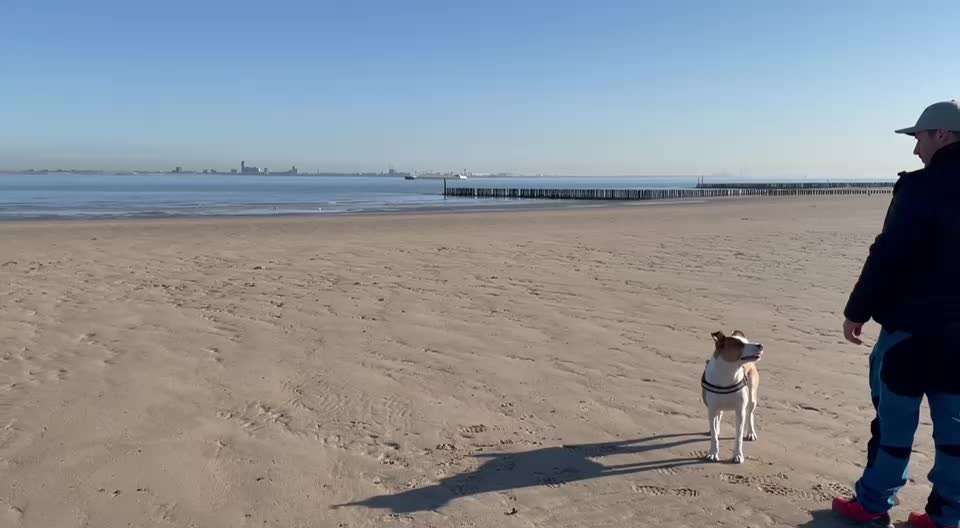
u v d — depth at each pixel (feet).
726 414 17.60
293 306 30.09
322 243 55.72
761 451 15.40
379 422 17.10
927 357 10.91
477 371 21.11
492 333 25.64
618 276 38.81
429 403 18.39
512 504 13.05
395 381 20.16
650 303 31.17
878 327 26.61
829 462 14.79
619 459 15.03
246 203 163.43
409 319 27.78
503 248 52.49
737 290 34.45
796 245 55.36
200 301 30.91
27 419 16.90
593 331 25.93
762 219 91.81
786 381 20.15
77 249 49.32
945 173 10.62
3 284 34.24
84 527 12.14
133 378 20.10
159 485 13.69
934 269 10.73
